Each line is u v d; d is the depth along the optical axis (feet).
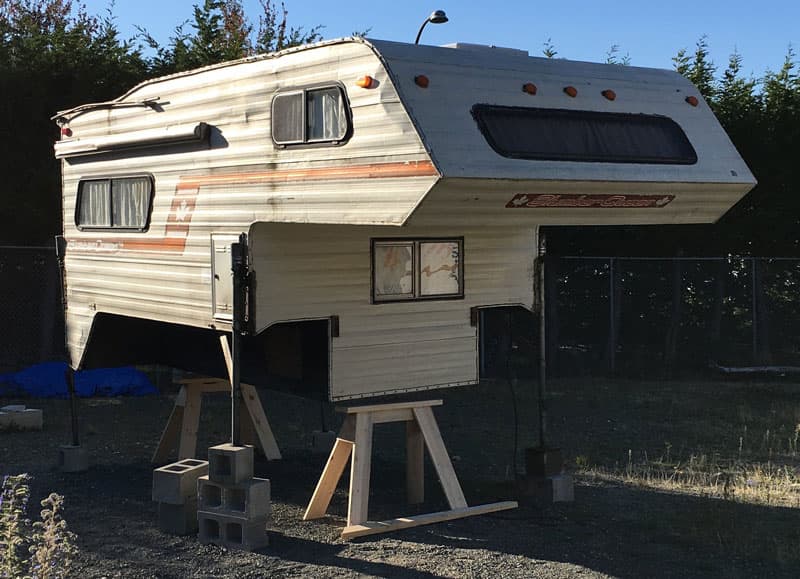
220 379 28.45
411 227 23.03
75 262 29.94
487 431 35.12
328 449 31.30
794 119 48.42
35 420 34.65
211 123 23.15
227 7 67.72
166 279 25.14
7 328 46.47
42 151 45.47
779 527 22.13
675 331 50.24
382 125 18.28
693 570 19.06
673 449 31.76
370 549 20.51
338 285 22.24
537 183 18.29
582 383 46.80
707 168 20.92
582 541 21.02
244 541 20.40
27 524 22.11
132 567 19.33
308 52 20.15
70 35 47.57
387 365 22.85
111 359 30.42
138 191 26.35
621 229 50.78
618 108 20.68
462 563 19.44
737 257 50.14
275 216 20.99
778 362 49.49
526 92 19.61
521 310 26.02
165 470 22.02
